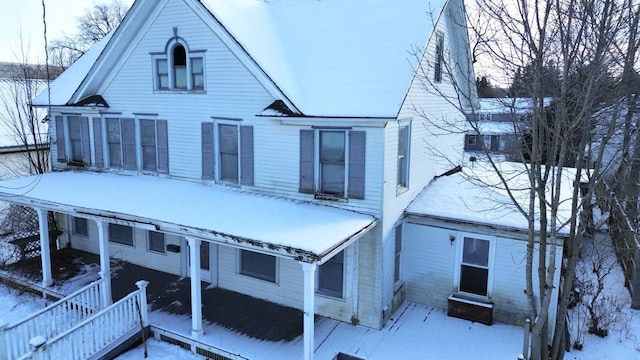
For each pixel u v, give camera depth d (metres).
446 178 15.34
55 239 17.64
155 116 14.80
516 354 10.67
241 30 13.07
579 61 8.77
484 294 12.44
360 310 11.96
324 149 12.06
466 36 14.81
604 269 15.58
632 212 14.05
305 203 12.39
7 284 15.04
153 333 11.97
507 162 19.00
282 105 12.09
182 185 14.26
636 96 8.77
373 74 11.94
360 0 14.41
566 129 8.39
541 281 8.82
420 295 13.20
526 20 8.75
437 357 10.56
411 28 12.68
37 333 11.14
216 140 13.72
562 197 13.67
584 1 8.19
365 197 11.59
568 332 11.27
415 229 12.98
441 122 14.57
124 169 15.86
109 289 12.73
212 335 11.49
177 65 14.21
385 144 11.23
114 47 14.57
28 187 14.66
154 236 15.60
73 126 16.89
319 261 9.34
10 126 22.23
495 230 11.88
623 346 11.47
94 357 10.66
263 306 13.03
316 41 13.65
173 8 13.63
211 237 10.55
